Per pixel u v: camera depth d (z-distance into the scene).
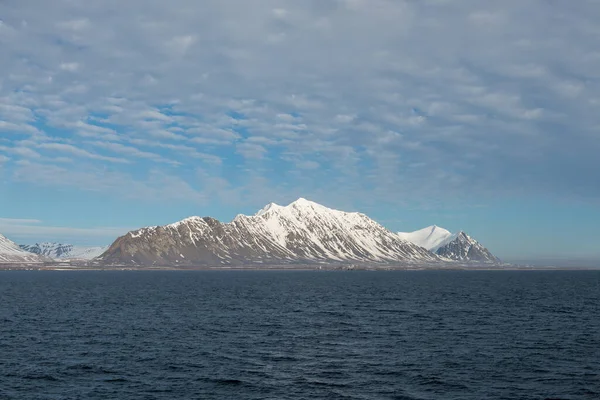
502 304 147.62
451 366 64.88
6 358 68.38
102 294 188.00
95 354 71.25
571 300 161.88
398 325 101.56
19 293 193.50
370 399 51.34
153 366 64.56
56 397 51.94
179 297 173.38
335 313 123.56
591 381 57.66
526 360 68.06
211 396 52.38
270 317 114.62
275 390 54.38
